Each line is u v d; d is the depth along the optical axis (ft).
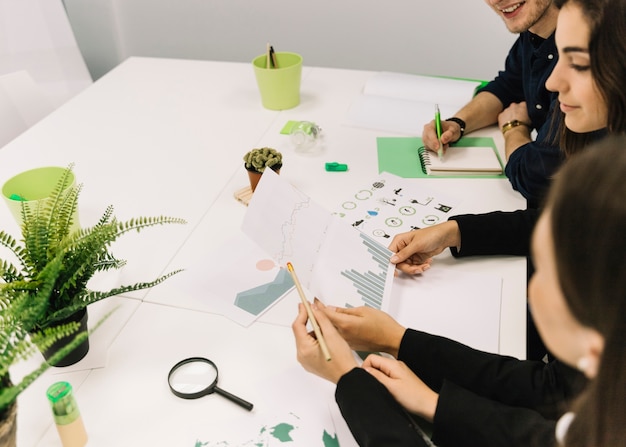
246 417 2.56
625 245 1.37
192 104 5.60
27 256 2.68
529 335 3.67
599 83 2.54
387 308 3.07
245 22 8.93
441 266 3.46
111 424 2.55
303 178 4.37
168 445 2.45
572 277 1.47
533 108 4.72
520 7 4.27
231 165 4.58
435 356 2.71
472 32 8.25
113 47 9.59
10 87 5.78
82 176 4.49
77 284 2.73
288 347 2.93
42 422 2.57
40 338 2.19
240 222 3.89
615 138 1.50
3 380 2.10
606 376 1.48
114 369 2.83
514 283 3.30
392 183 4.29
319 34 8.80
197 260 3.55
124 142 4.96
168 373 2.79
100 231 2.76
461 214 3.88
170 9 9.02
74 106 5.62
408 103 5.45
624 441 1.53
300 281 3.14
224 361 2.85
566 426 2.00
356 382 2.47
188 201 4.14
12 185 3.66
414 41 8.54
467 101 5.46
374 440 2.28
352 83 5.98
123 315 3.14
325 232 3.28
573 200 1.45
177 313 3.15
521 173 3.94
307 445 2.44
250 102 5.62
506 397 2.56
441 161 4.49
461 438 2.39
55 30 8.10
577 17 2.50
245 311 3.16
